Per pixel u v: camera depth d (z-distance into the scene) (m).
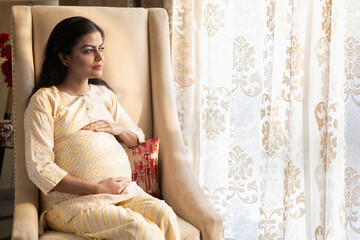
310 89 2.11
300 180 2.19
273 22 2.21
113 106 2.00
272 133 2.29
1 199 3.28
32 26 2.03
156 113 2.13
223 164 2.60
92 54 1.85
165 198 1.98
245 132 2.44
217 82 2.55
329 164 2.09
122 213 1.60
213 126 2.58
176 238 1.63
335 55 2.09
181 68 2.61
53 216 1.70
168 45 2.21
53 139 1.75
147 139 2.15
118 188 1.72
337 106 2.10
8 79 2.62
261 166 2.30
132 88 2.13
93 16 2.10
